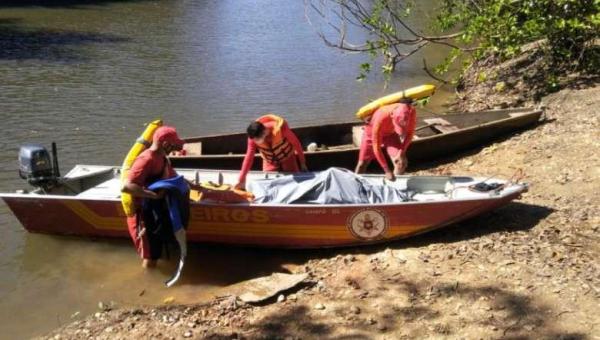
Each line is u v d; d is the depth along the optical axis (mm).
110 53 17750
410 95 7887
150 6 27516
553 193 7613
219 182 7520
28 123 11562
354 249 6668
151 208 6195
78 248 6992
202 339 5090
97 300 5984
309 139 9914
